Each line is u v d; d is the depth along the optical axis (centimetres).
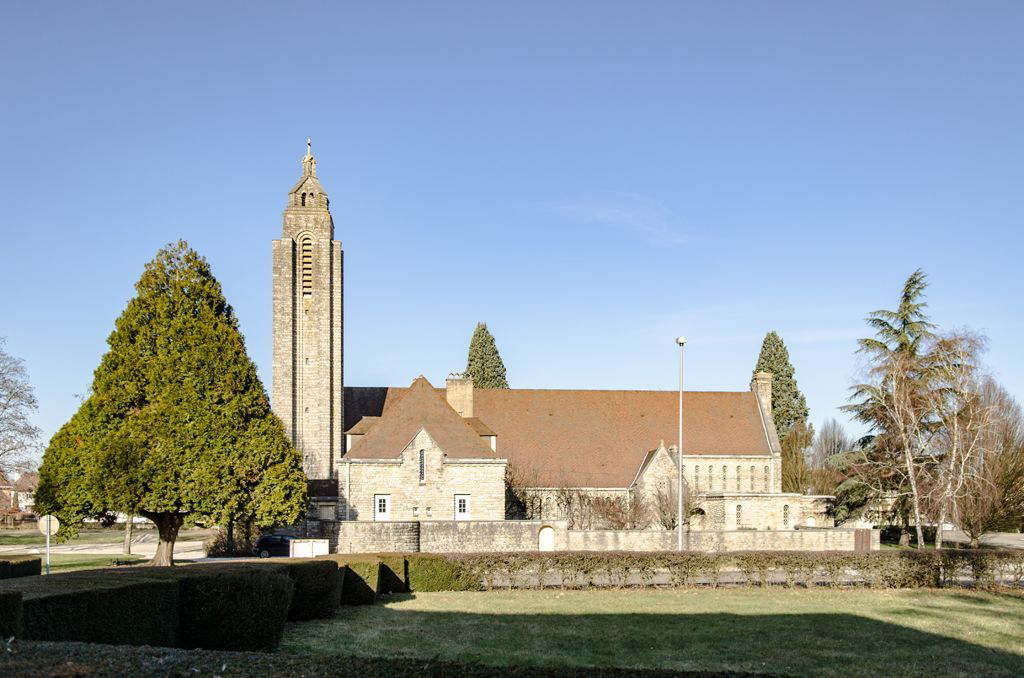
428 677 1286
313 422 6806
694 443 7719
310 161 7206
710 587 4262
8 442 7375
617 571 4269
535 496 7062
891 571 4338
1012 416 6862
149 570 2448
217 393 4544
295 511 4738
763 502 6975
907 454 6200
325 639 2623
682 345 5456
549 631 2864
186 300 4591
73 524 4397
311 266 6969
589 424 7706
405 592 4056
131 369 4444
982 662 2403
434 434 6322
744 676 1392
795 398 10925
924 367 6519
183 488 4378
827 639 2759
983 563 4362
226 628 2216
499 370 10769
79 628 1769
